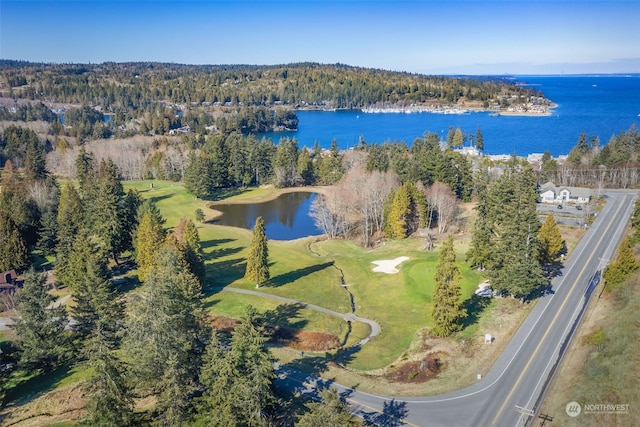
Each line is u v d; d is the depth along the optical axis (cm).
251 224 12225
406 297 7331
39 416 4459
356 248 10119
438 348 5584
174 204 13400
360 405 4431
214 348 3969
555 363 5009
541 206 11381
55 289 7744
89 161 14500
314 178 16638
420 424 4153
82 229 8506
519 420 4156
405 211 10219
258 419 3903
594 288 6794
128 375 4100
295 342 5969
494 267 6781
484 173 12875
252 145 16262
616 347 4638
